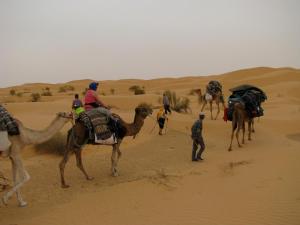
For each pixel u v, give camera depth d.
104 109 11.88
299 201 8.66
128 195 10.15
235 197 9.32
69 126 19.75
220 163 13.59
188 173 12.30
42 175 12.84
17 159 9.49
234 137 19.97
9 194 9.32
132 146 17.58
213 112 33.69
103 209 9.16
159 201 9.48
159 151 16.61
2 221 8.71
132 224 8.11
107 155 15.86
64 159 11.40
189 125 22.66
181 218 8.30
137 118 12.57
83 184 11.71
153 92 72.50
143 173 12.78
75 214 8.91
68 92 83.12
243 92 18.31
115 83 109.00
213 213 8.45
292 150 14.48
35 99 57.50
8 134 9.23
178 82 104.19
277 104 41.97
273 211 8.30
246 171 11.60
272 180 10.30
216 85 24.83
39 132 9.91
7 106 34.94
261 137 19.77
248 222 7.88
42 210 9.40
